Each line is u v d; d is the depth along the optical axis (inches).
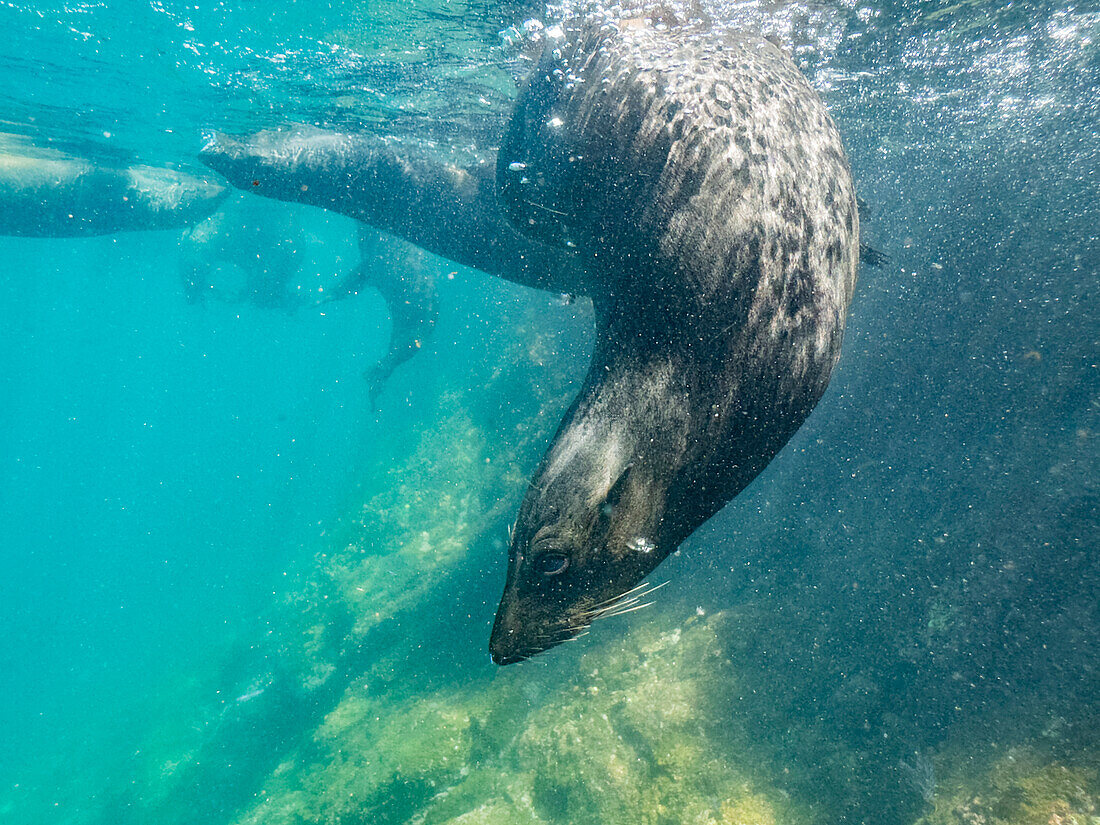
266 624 552.4
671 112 135.9
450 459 557.9
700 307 112.2
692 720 269.7
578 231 166.9
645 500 105.9
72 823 451.2
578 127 155.9
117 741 529.0
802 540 309.1
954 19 269.1
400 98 389.7
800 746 247.4
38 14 285.9
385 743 350.0
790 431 113.9
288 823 338.3
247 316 1948.8
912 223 321.1
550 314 562.9
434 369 718.5
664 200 126.8
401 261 550.3
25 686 698.8
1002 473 259.0
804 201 116.9
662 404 108.0
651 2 192.9
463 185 221.5
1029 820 185.0
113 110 420.8
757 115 126.2
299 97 390.3
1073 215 271.6
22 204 461.4
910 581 264.2
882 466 295.0
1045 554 236.7
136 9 280.1
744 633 288.0
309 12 280.8
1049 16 265.1
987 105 325.1
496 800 298.5
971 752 215.5
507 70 329.7
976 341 279.3
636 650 315.3
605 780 269.1
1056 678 215.2
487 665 368.2
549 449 111.2
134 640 723.4
